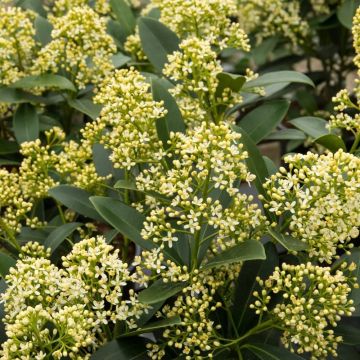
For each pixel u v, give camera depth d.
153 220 0.95
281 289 0.95
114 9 1.36
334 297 0.93
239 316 1.00
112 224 0.97
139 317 0.96
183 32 1.20
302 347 0.96
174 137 1.00
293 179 0.95
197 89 1.07
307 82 1.13
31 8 1.37
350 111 1.38
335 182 0.94
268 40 1.50
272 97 1.36
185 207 0.94
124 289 1.08
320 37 1.56
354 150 1.07
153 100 1.03
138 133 1.01
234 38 1.15
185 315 0.95
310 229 0.95
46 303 0.94
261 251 0.92
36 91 1.26
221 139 0.94
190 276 0.96
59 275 0.93
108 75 1.20
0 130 1.32
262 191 0.99
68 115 1.27
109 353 0.96
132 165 1.00
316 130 1.13
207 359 0.98
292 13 1.44
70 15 1.18
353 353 1.04
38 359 0.89
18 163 1.21
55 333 0.90
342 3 1.42
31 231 1.12
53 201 1.24
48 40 1.28
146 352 0.97
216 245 1.01
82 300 0.94
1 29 1.22
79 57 1.19
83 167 1.12
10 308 0.93
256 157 1.00
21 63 1.25
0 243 1.13
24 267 0.92
